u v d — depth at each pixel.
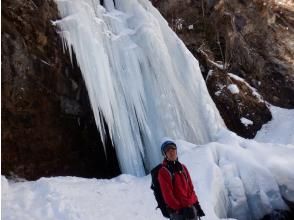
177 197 5.19
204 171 9.35
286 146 11.32
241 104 15.52
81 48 10.16
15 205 6.75
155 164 10.71
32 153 9.30
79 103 10.46
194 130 11.80
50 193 7.30
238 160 10.02
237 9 18.95
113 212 7.27
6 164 8.77
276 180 10.02
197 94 12.51
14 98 9.12
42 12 9.96
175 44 12.88
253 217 9.78
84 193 7.86
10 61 9.11
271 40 19.95
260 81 18.05
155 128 11.03
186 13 16.56
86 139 10.48
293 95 18.45
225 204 9.38
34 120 9.47
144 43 11.48
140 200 8.12
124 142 10.35
